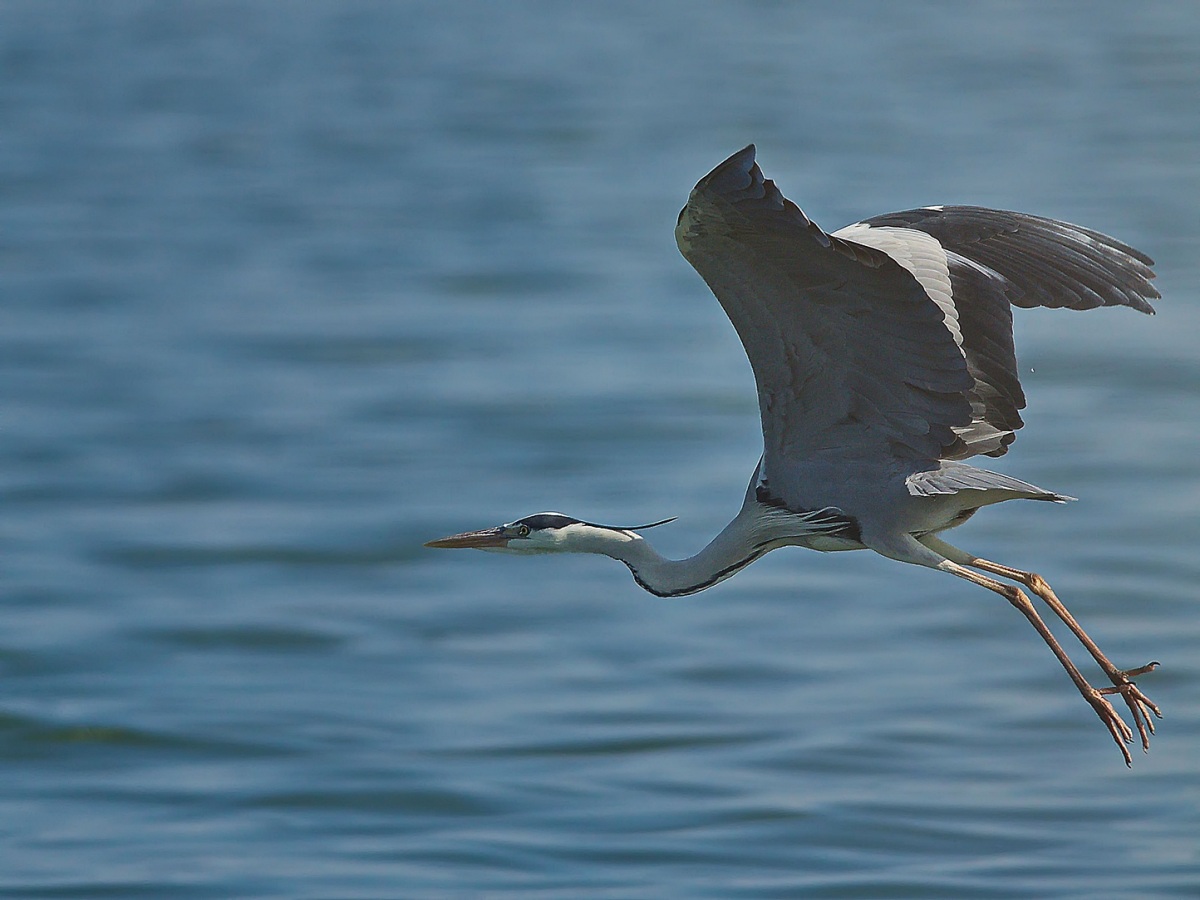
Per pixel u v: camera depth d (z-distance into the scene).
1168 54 52.69
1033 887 9.30
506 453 17.89
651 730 11.55
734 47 56.88
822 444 7.67
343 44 58.72
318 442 18.50
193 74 51.19
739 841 9.90
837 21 64.38
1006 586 7.61
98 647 13.07
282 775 10.90
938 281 7.59
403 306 24.67
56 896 9.27
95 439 18.72
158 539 15.59
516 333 23.05
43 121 42.47
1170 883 9.33
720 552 8.07
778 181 31.70
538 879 9.45
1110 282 7.95
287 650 13.09
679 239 6.91
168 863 9.66
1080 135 37.34
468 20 66.50
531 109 43.16
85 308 24.81
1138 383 20.38
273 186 34.19
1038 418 19.05
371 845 9.88
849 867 9.56
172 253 28.33
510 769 10.96
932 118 40.34
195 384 20.97
